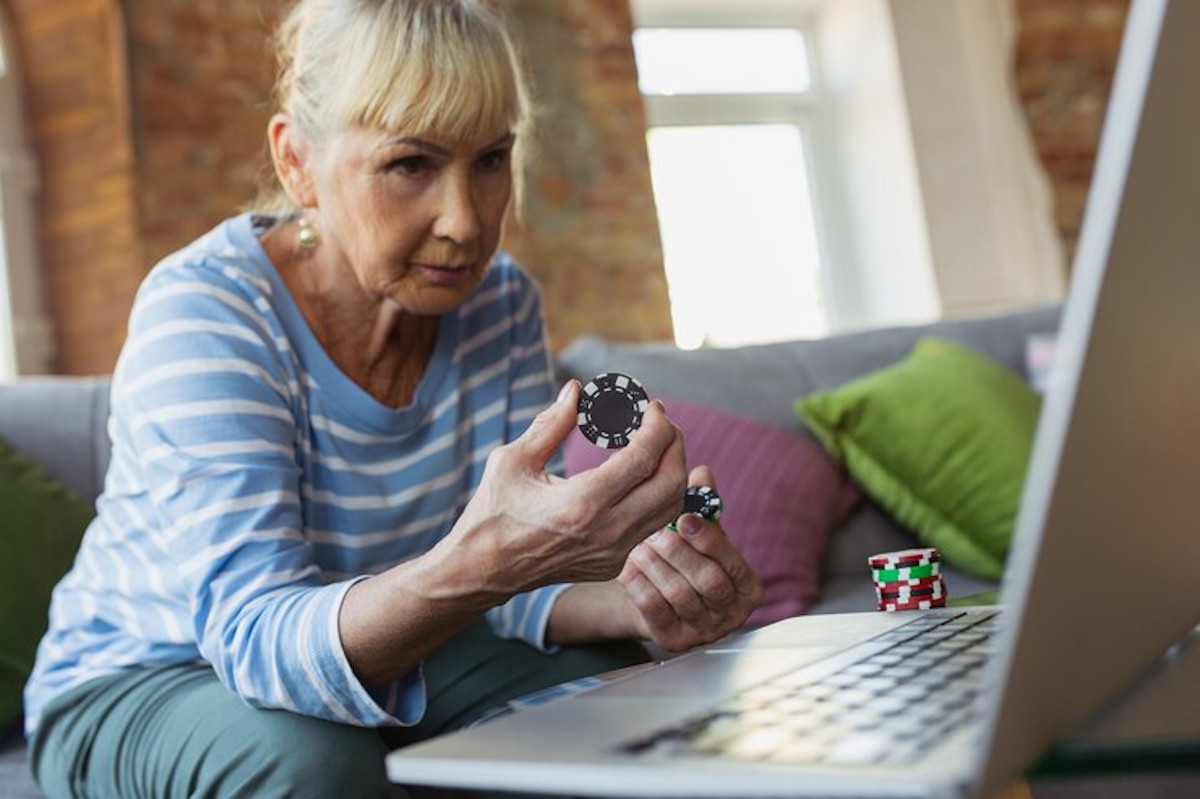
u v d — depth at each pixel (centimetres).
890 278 541
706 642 145
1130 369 68
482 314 174
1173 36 61
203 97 445
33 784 160
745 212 550
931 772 62
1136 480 72
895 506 262
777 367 284
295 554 130
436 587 112
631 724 83
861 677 90
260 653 121
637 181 502
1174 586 84
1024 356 300
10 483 202
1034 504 61
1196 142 70
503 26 149
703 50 552
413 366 165
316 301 155
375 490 156
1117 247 62
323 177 147
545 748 78
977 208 526
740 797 66
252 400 138
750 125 555
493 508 109
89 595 155
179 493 132
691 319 538
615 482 106
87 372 434
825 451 269
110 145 433
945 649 98
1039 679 64
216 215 443
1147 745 68
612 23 508
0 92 432
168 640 147
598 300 490
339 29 143
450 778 77
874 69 539
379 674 119
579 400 112
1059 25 540
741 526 240
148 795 133
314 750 122
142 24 438
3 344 427
